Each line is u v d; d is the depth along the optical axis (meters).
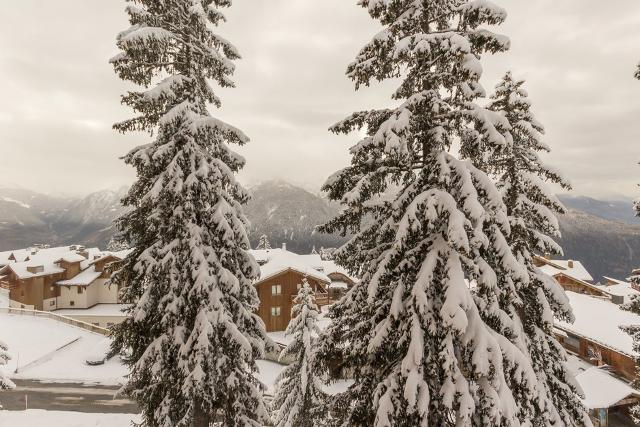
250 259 12.75
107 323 52.44
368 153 9.49
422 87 9.05
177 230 11.38
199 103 12.02
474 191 7.68
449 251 7.96
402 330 8.31
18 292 52.28
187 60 12.01
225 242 11.65
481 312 8.44
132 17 10.95
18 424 20.47
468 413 7.13
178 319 11.09
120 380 30.59
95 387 29.25
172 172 10.76
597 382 26.38
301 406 17.33
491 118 7.98
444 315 7.36
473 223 7.93
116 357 34.78
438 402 7.78
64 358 35.41
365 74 9.27
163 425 11.20
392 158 8.27
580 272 59.38
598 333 30.06
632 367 28.08
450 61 8.50
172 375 11.31
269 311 41.81
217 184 11.54
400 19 8.53
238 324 12.24
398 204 8.57
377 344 8.14
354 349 8.99
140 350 12.47
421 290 7.62
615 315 33.66
